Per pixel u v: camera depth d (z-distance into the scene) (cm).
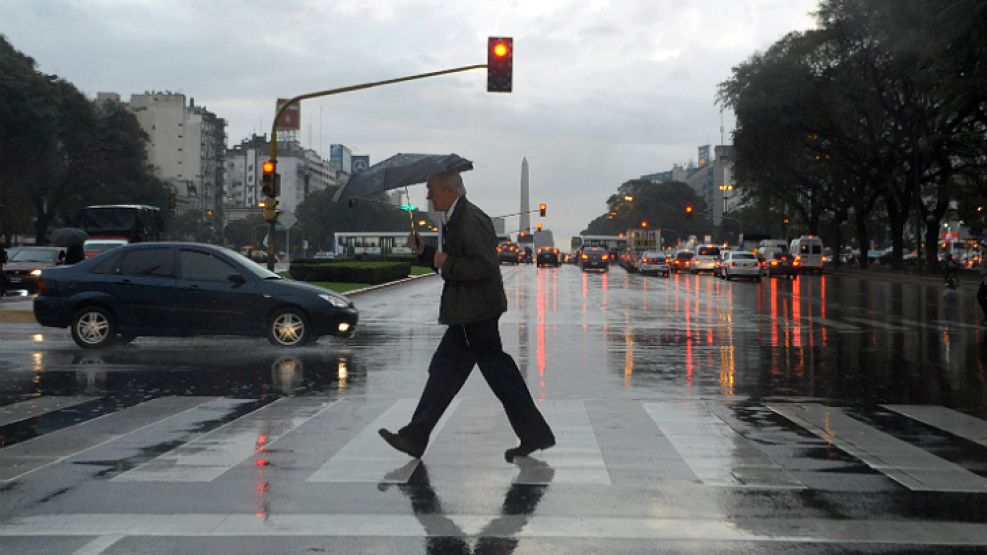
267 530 457
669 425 761
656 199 15188
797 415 814
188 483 555
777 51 5778
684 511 494
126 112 7869
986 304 1927
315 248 13962
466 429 733
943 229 11012
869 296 3312
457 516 483
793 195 7638
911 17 3266
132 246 1383
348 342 1502
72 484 552
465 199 603
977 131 5284
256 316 1362
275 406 856
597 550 427
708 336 1650
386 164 742
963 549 430
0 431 727
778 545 435
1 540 441
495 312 604
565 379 1062
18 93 5769
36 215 7656
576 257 10794
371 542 438
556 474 580
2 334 1586
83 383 1009
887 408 859
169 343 1450
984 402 898
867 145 5803
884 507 504
